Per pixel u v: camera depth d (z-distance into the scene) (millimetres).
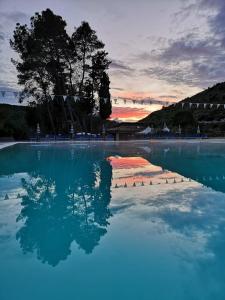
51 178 7359
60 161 11039
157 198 5375
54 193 5723
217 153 15039
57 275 2646
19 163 10281
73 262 2885
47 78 27953
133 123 42188
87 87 29766
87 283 2510
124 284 2498
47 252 3129
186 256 3035
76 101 29359
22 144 21109
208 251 3148
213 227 3871
